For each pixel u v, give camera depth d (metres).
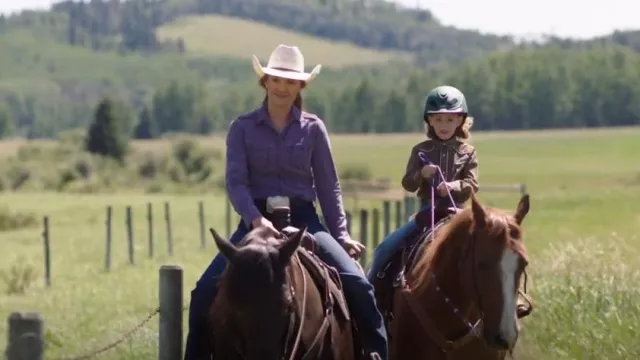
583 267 13.66
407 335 8.18
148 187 70.94
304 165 7.57
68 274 24.67
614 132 145.38
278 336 6.07
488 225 7.11
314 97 187.00
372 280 8.82
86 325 14.06
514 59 186.00
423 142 8.70
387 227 22.36
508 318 6.92
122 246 32.06
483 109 173.62
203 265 25.61
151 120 188.12
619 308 11.75
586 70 177.88
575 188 61.97
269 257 6.17
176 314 7.90
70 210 48.69
